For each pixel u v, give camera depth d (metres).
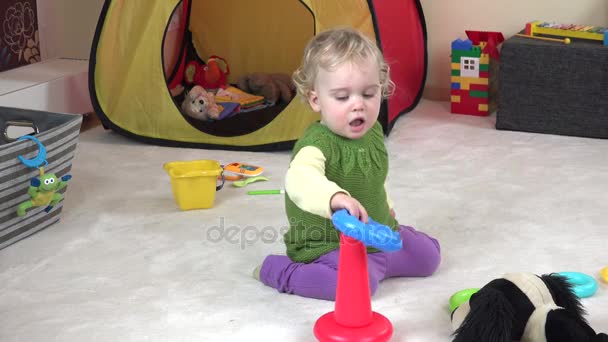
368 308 1.43
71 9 3.50
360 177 1.62
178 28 3.40
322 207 1.43
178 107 2.84
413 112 3.24
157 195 2.35
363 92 1.54
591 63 2.74
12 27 3.16
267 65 3.46
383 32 2.85
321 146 1.57
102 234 2.06
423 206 2.20
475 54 3.09
